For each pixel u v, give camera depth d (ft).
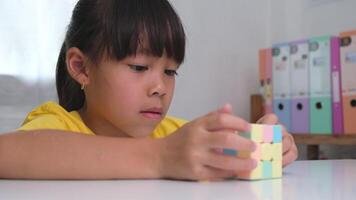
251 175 1.54
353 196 1.18
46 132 1.71
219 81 7.06
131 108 2.41
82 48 2.63
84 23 2.64
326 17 6.44
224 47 7.12
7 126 5.11
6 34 5.14
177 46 2.48
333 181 1.55
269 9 7.48
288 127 5.90
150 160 1.58
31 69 5.27
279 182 1.52
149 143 1.63
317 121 5.53
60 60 3.04
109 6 2.52
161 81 2.40
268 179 1.59
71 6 5.35
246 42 7.34
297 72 5.81
